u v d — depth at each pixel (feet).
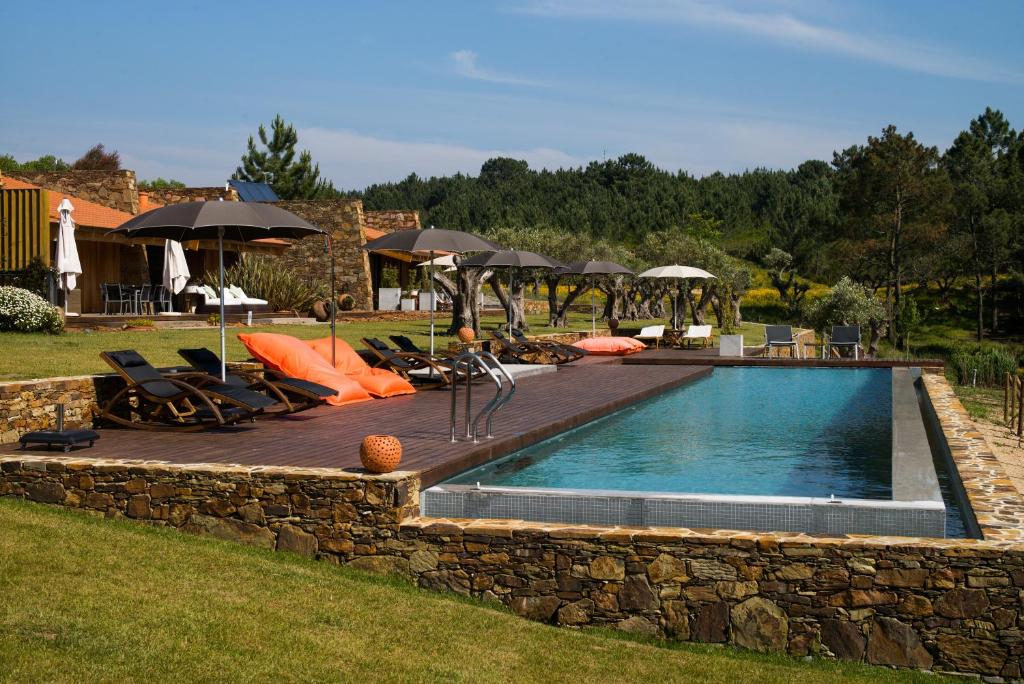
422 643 18.83
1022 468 45.27
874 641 19.92
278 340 42.06
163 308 84.99
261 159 195.62
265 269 96.58
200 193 111.04
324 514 23.44
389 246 52.26
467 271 85.05
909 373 67.00
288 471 23.82
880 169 198.49
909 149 198.59
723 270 143.84
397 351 51.31
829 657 20.15
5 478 25.99
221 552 22.79
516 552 21.94
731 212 315.99
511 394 32.27
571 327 110.22
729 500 22.74
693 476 31.42
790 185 357.82
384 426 35.06
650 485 29.86
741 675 18.86
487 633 19.85
